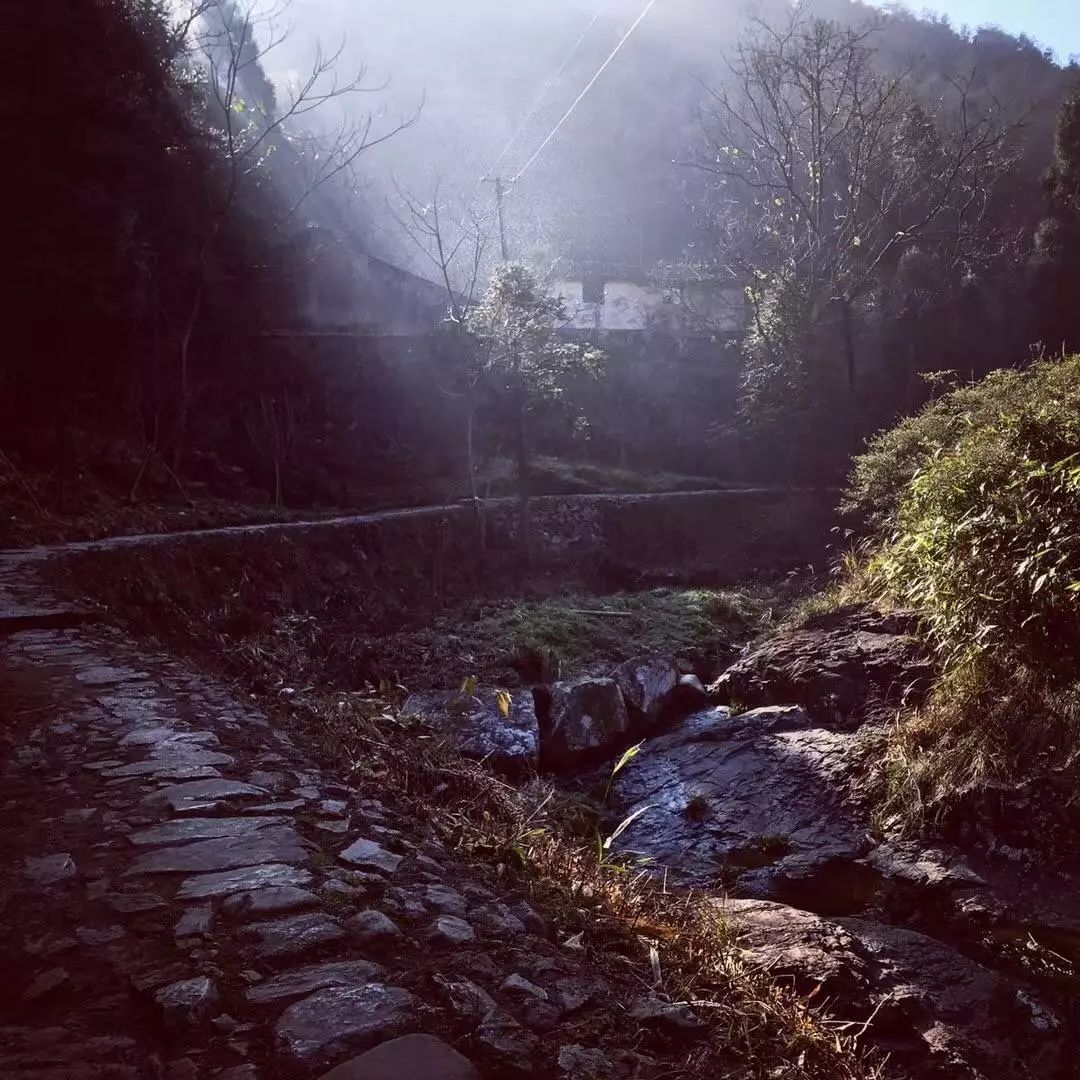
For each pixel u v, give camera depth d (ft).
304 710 17.49
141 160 62.49
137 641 22.61
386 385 85.15
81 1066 6.56
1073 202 90.94
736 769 21.95
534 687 26.71
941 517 20.94
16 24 55.88
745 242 101.45
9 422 53.16
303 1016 7.14
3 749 13.23
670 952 10.08
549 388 76.48
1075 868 15.75
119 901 8.86
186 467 65.72
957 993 13.14
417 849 11.02
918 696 22.24
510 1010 7.73
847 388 84.69
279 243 80.69
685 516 79.61
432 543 64.23
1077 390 22.68
